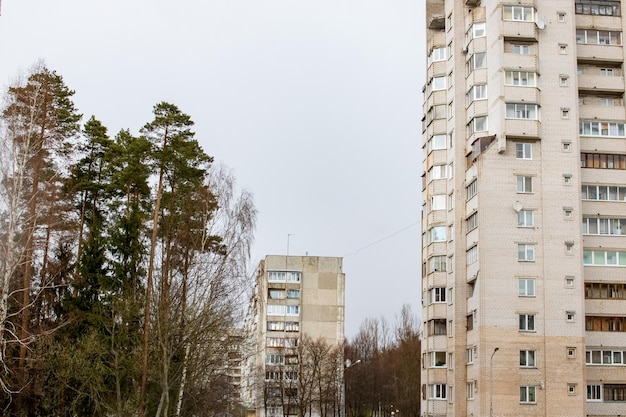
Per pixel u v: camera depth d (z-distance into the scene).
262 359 121.94
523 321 65.81
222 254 54.97
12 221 42.34
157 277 54.31
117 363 46.47
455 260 72.00
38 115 47.81
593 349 68.12
